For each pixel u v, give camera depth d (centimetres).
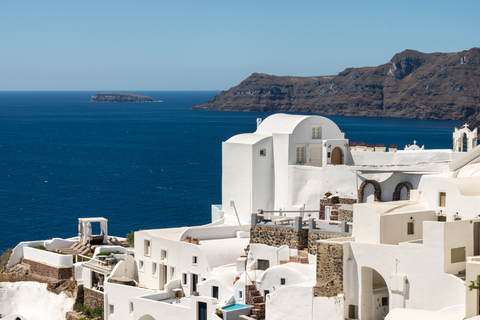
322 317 5119
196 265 6644
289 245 6112
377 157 7238
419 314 4488
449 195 5438
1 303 7556
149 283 7144
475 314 4350
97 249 7719
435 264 4706
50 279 7525
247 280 5838
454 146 7581
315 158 7675
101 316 7000
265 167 7681
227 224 7700
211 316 5838
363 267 5044
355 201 6862
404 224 5303
